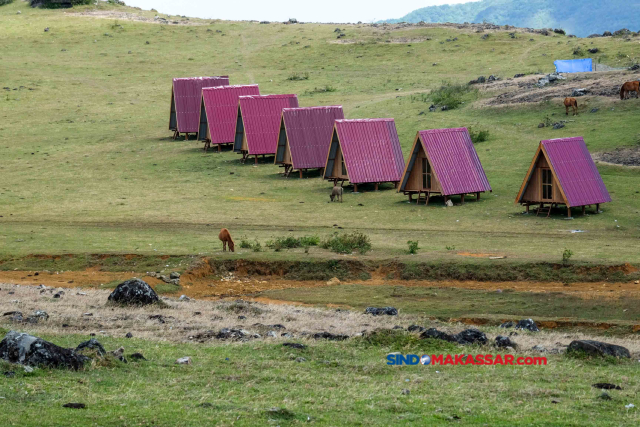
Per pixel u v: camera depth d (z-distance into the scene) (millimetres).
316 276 138750
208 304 115062
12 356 63625
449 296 122125
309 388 62094
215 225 186500
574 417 55469
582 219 185250
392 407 56906
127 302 108938
